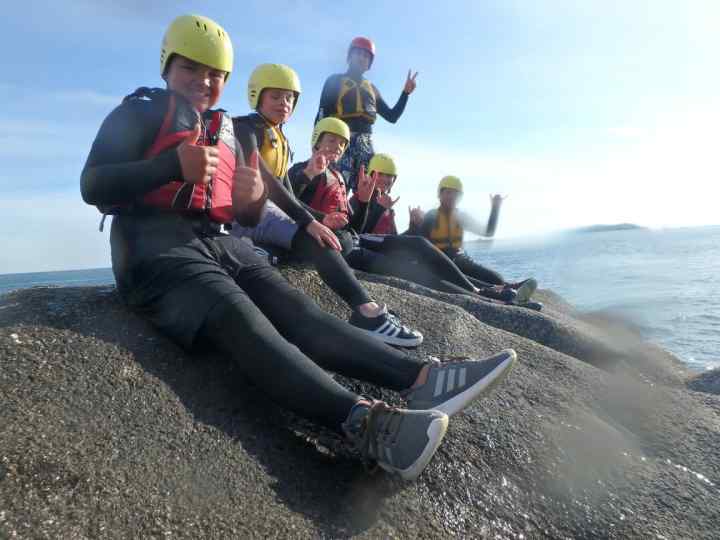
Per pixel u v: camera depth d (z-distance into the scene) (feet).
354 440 5.92
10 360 6.01
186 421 6.09
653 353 14.97
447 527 6.00
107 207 7.16
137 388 6.28
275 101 11.86
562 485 7.07
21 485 4.64
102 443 5.36
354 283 9.29
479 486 6.66
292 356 6.10
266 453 6.11
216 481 5.46
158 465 5.37
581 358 13.23
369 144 21.43
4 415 5.26
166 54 7.50
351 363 6.91
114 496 4.86
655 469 8.03
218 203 7.73
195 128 6.72
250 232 11.21
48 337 6.57
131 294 7.20
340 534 5.33
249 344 6.13
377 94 21.94
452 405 6.51
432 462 6.77
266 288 7.54
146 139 6.86
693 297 41.27
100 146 6.58
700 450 8.87
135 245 7.02
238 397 6.82
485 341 10.66
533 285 16.29
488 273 19.79
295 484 5.82
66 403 5.70
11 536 4.23
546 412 8.54
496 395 8.56
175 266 6.76
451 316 11.09
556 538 6.34
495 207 21.43
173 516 4.90
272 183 9.42
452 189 19.88
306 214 9.67
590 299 40.57
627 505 7.04
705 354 23.45
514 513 6.48
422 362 6.93
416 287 14.61
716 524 7.05
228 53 7.72
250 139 9.20
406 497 6.18
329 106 21.01
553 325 13.71
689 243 174.91
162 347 7.04
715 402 11.23
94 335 6.86
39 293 7.77
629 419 9.48
